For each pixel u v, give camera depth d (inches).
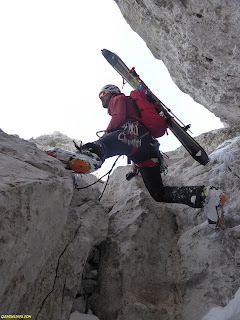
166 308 86.4
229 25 102.9
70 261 82.4
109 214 117.1
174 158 160.2
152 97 112.8
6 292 55.7
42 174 69.8
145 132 102.3
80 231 89.0
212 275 87.5
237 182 110.5
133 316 83.1
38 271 65.7
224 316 73.8
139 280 92.2
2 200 52.7
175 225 113.0
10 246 54.1
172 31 124.0
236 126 164.9
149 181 106.5
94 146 94.3
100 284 93.1
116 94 110.6
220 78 125.1
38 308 70.9
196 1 102.9
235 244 89.2
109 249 99.5
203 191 93.9
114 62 127.9
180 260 99.3
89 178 150.6
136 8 136.0
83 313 87.6
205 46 114.1
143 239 101.9
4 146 76.6
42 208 63.1
